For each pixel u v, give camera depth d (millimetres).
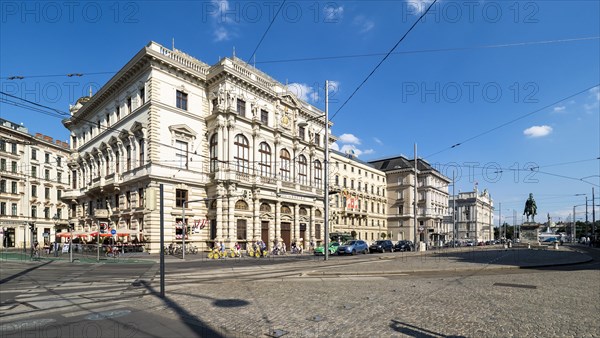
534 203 100812
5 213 60250
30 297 11461
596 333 6730
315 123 55938
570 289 11922
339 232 60688
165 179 36688
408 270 18141
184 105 40406
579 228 133750
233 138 40875
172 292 11969
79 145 55125
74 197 53000
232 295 11109
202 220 39625
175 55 39812
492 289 11867
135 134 39375
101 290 12789
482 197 120375
